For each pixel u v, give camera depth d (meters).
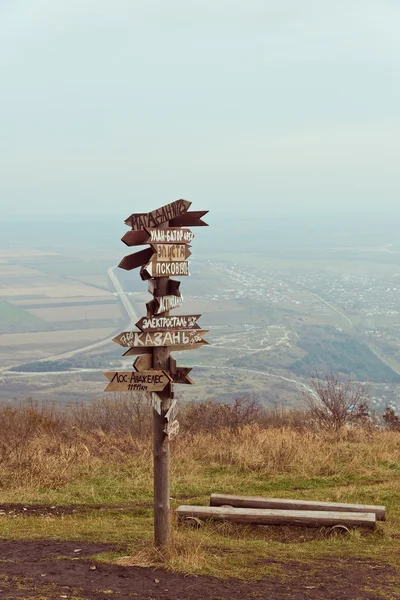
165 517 6.01
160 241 5.80
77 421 15.93
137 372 5.82
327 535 7.64
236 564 6.13
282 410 18.95
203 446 13.24
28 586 5.06
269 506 8.37
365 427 16.14
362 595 5.38
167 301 5.88
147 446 13.11
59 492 9.83
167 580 5.44
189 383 5.85
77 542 6.66
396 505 9.24
